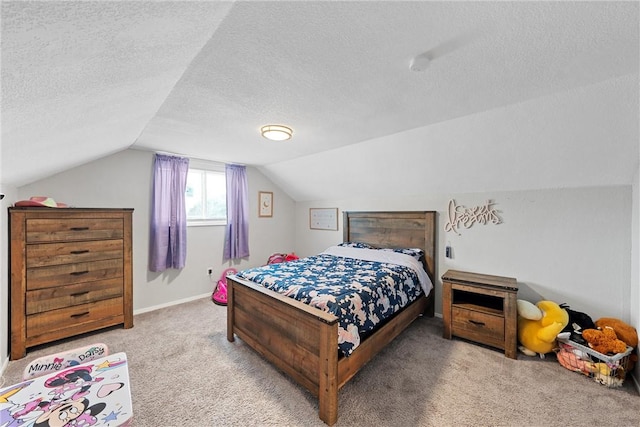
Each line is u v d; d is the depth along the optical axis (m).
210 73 1.48
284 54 1.30
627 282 2.21
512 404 1.73
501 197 2.82
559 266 2.51
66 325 2.46
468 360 2.24
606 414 1.63
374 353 2.08
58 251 2.42
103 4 0.57
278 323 2.02
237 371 2.09
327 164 3.63
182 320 3.07
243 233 4.27
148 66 1.09
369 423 1.58
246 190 4.31
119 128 1.97
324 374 1.60
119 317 2.77
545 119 1.99
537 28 1.11
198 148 3.23
